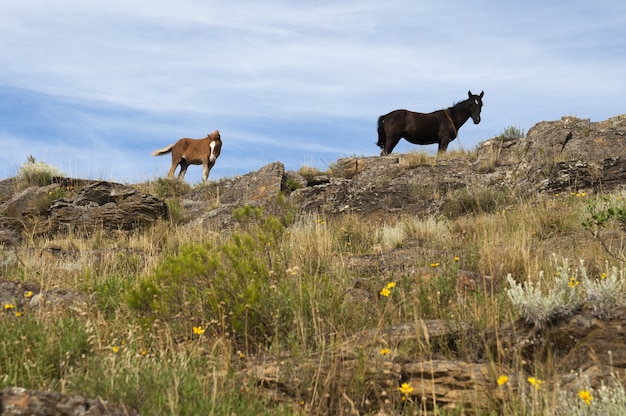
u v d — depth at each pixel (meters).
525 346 4.80
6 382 4.33
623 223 8.39
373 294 6.36
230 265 6.09
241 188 19.78
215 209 16.92
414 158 19.03
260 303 5.52
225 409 4.06
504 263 7.43
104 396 4.01
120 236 15.46
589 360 4.58
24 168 21.27
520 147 18.02
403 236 11.29
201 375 4.54
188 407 3.92
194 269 5.76
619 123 18.98
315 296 5.75
